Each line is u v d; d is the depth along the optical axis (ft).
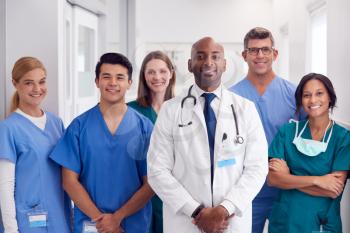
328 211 6.39
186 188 5.67
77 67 12.28
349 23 8.39
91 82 13.85
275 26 18.86
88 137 6.31
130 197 6.37
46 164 6.46
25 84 6.45
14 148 6.28
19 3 8.31
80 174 6.42
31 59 6.56
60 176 6.64
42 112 6.84
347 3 8.46
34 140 6.44
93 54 13.88
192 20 23.11
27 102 6.53
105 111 6.40
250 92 7.80
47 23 8.37
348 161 6.27
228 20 23.26
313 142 6.50
